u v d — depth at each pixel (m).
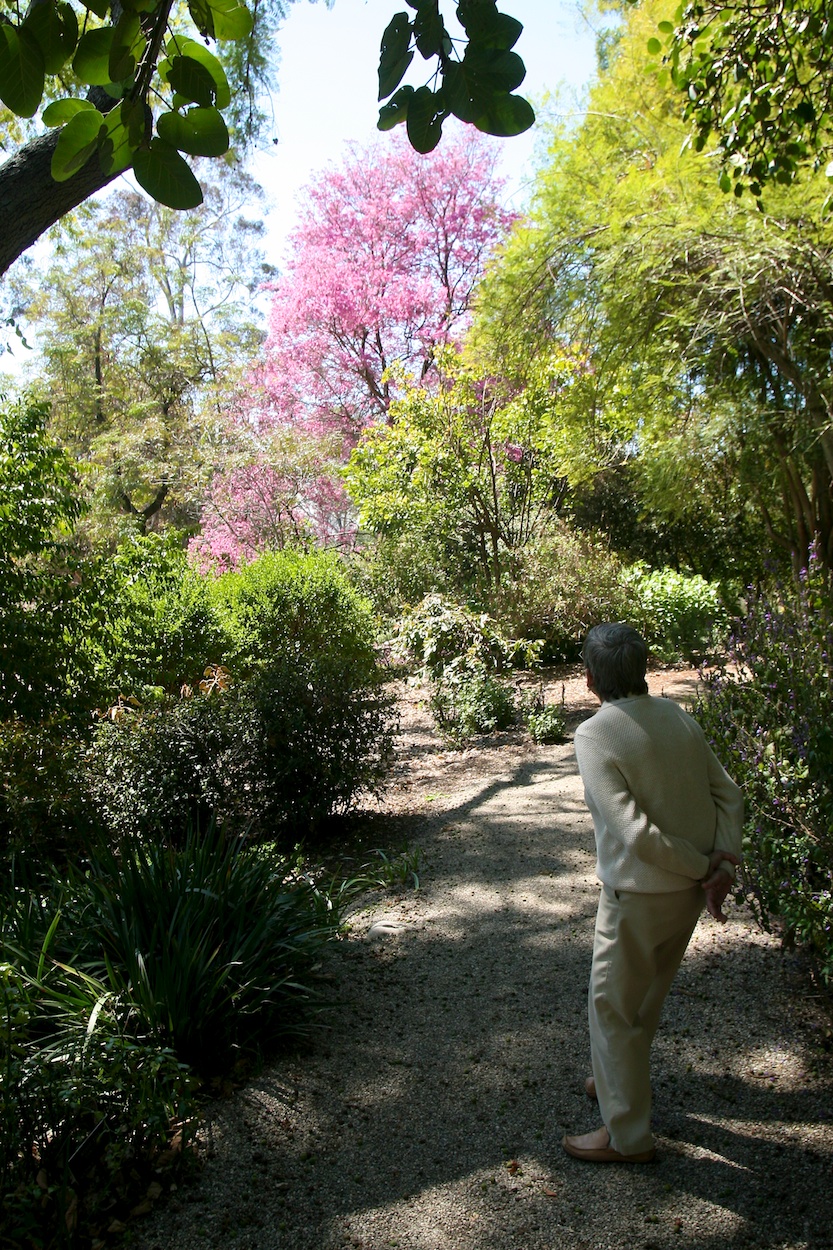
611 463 13.42
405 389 16.42
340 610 12.79
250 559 18.86
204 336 29.09
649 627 12.44
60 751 6.21
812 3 5.32
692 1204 2.51
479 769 8.20
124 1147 2.69
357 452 16.86
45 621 6.46
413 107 1.99
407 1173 2.73
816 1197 2.49
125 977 3.35
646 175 8.94
